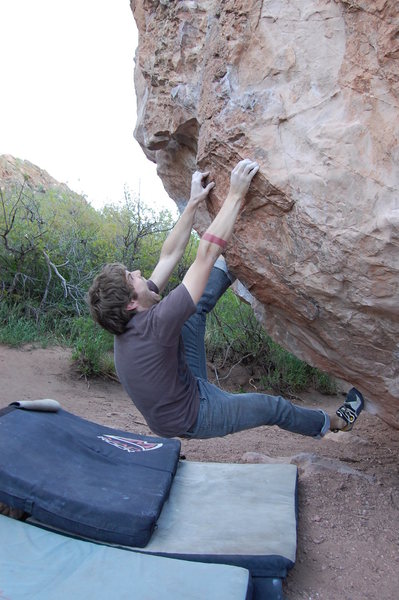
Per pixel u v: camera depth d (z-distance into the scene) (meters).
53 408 4.06
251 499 3.51
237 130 3.00
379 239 2.68
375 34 2.66
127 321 2.92
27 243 8.60
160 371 2.87
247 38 3.03
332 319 3.19
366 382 3.51
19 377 6.27
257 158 2.93
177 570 2.62
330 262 2.88
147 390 2.89
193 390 3.03
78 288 8.28
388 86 2.67
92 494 2.99
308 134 2.83
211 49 3.22
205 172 3.35
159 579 2.55
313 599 2.82
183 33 3.56
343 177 2.73
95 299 2.94
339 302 3.05
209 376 7.79
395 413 3.62
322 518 3.55
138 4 4.18
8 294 8.02
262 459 4.58
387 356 3.23
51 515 2.89
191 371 3.22
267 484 3.72
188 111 3.58
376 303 2.90
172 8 3.65
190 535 3.04
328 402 7.53
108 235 9.71
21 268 8.26
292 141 2.87
